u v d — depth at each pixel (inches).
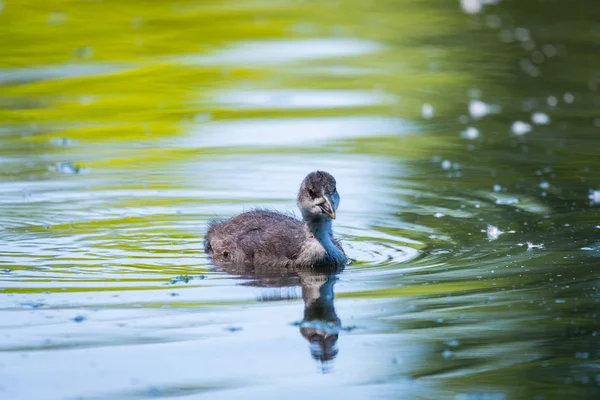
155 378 379.6
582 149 805.2
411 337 423.2
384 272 518.9
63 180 716.0
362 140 847.7
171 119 931.3
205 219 629.0
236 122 916.6
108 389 369.1
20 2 1472.7
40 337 421.7
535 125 898.7
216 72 1125.7
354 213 637.9
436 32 1341.0
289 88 1056.2
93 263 534.3
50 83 1072.2
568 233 577.9
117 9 1451.8
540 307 454.9
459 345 413.7
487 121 919.0
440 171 745.0
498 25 1386.6
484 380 380.2
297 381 379.2
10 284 493.0
